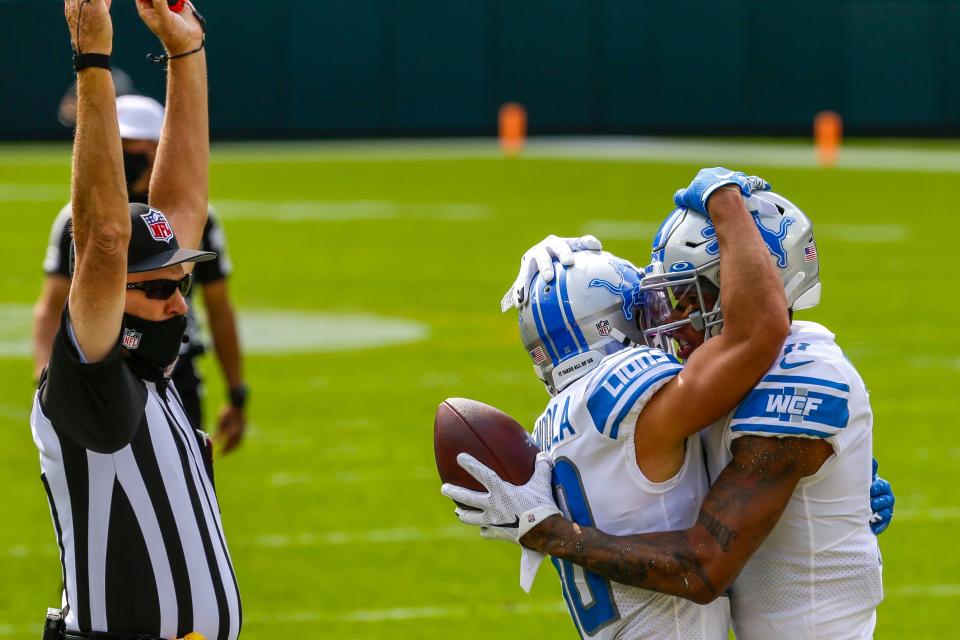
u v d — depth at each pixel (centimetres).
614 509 996
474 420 1028
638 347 1009
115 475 1027
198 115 1302
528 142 12156
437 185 9162
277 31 12056
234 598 1088
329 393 3581
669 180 9100
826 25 11688
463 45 12144
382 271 5819
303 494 2705
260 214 7856
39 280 5525
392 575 2236
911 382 3691
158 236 1060
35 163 10394
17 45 11719
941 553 2333
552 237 1073
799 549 1001
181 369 1809
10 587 2166
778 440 959
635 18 12019
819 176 9312
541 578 2242
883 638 1934
